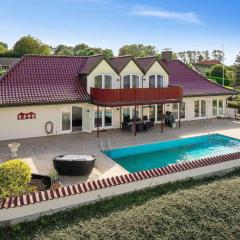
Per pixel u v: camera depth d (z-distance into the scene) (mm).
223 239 13031
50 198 13961
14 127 26594
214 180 18391
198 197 15422
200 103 37562
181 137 28219
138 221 13352
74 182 17812
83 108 29812
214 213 14312
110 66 30250
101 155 22781
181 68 40406
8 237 12586
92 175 18906
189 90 36312
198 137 28578
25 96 26688
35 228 13156
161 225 13273
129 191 16250
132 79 31719
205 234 13156
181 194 15852
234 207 14789
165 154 25047
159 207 14445
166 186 17188
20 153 22969
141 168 21750
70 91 29219
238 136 29172
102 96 27797
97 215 14016
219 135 29875
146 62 33406
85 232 12570
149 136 28469
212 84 39844
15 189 14219
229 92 38531
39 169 19719
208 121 36344
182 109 36438
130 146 25031
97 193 15266
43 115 27781
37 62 30781
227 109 38875
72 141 26484
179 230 13164
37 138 27312
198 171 18531
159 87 31750
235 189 16422
